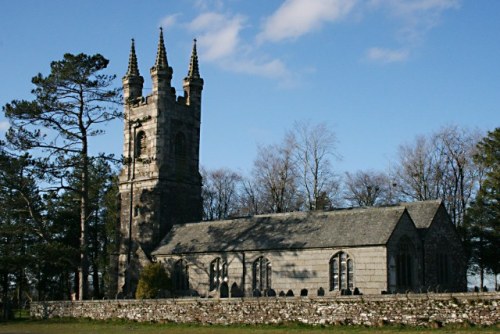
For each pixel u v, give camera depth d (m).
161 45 74.56
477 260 67.19
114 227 92.12
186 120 75.44
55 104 63.47
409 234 55.31
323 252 56.28
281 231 61.25
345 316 41.44
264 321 45.00
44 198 64.81
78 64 63.75
